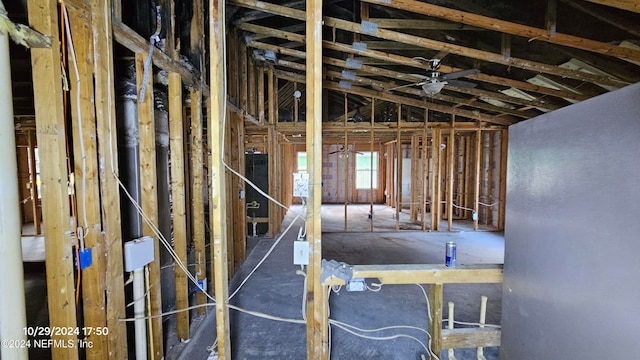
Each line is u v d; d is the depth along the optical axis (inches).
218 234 64.1
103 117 60.9
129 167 85.1
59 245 52.2
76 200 57.3
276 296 125.6
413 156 296.7
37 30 48.8
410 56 162.4
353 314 110.5
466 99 204.7
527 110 198.7
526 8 109.8
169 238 111.7
